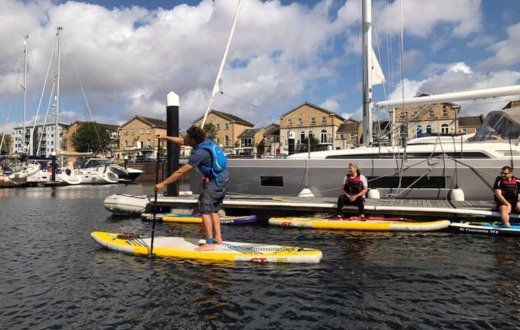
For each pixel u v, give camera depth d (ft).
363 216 33.88
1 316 16.21
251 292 18.21
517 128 39.60
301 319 15.51
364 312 16.14
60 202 66.64
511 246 26.50
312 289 18.63
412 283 19.51
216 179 23.36
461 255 24.49
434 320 15.40
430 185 39.09
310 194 40.81
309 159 41.32
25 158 132.36
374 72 45.01
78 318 15.88
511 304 16.87
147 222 39.96
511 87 38.55
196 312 16.16
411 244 27.35
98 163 148.66
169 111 44.39
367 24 44.60
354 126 238.68
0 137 301.43
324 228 32.91
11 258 25.53
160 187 23.34
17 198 75.82
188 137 23.21
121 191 98.43
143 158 201.57
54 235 33.58
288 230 32.94
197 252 23.39
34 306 17.20
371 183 40.42
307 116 242.99
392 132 42.96
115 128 359.87
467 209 32.32
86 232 34.78
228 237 30.68
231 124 267.18
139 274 20.89
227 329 14.69
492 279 20.06
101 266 22.53
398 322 15.25
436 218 33.09
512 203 30.96
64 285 19.77
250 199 40.09
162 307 16.67
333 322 15.25
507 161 36.91
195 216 38.88
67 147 334.85
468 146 39.22
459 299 17.44
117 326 15.07
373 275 20.67
